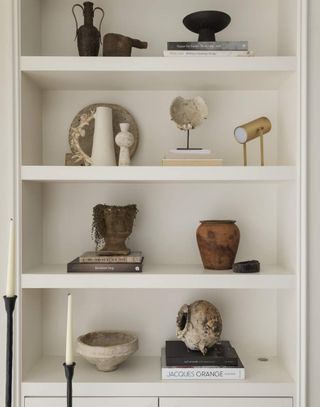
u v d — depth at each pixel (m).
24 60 1.71
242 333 2.01
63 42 2.01
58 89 2.00
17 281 1.71
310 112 1.67
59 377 1.76
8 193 1.72
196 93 2.02
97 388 1.70
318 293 1.68
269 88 1.99
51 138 2.01
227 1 2.01
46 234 2.02
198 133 2.02
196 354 1.78
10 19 1.70
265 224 2.02
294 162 1.73
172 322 2.01
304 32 1.67
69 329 1.35
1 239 1.72
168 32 2.02
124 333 1.95
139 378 1.75
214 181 1.81
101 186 2.02
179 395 1.71
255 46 2.01
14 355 1.70
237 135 1.78
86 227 2.02
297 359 1.68
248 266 1.74
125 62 1.71
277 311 2.00
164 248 2.01
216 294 2.02
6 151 1.72
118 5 2.01
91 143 1.97
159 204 2.01
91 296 2.02
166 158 1.75
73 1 2.01
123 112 1.99
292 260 1.76
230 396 1.71
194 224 2.01
